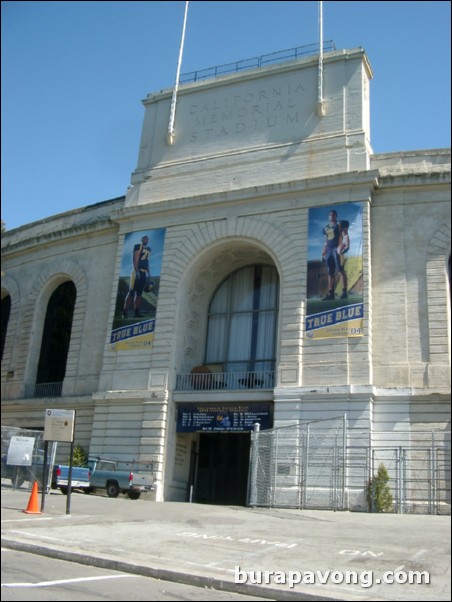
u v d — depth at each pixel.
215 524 17.66
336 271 28.48
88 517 17.91
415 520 20.11
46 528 15.16
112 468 29.09
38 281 39.62
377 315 28.08
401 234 28.86
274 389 27.73
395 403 26.47
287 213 30.39
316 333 28.02
